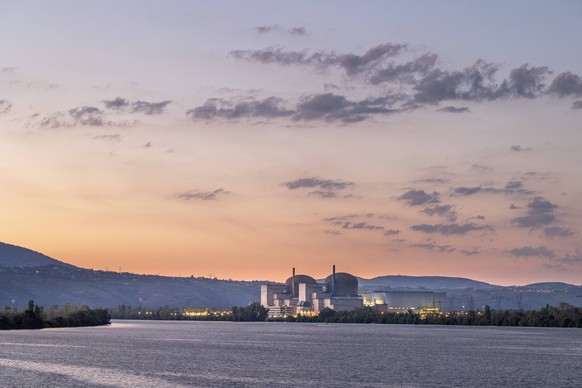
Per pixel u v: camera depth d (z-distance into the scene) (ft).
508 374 553.64
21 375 521.65
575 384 497.87
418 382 501.56
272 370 566.77
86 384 478.18
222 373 543.39
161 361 636.89
